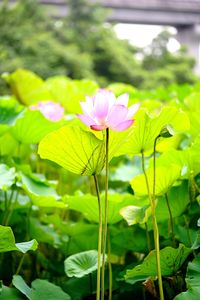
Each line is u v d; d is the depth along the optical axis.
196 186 2.95
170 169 2.74
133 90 5.97
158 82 31.98
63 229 3.21
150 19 45.50
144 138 2.67
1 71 21.02
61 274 3.37
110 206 2.91
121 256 3.46
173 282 2.78
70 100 4.67
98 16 34.28
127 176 3.81
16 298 2.71
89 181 4.02
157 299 2.90
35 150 4.29
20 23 24.16
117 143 2.55
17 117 3.48
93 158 2.50
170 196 2.91
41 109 3.61
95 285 3.04
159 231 3.08
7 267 3.40
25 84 4.98
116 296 3.06
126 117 2.50
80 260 2.86
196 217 3.04
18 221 3.39
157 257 2.55
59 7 40.25
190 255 2.94
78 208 3.01
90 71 28.47
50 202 3.09
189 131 3.47
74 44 31.36
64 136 2.46
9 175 3.00
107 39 32.91
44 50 24.78
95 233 3.16
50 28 31.38
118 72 32.47
